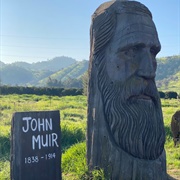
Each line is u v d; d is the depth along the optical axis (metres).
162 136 3.33
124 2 3.33
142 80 3.21
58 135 2.38
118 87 3.22
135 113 3.17
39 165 2.29
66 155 4.45
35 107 15.23
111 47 3.27
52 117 2.37
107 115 3.22
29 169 2.25
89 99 3.38
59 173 2.37
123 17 3.27
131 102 3.21
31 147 2.26
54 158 2.35
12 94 27.72
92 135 3.29
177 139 6.57
